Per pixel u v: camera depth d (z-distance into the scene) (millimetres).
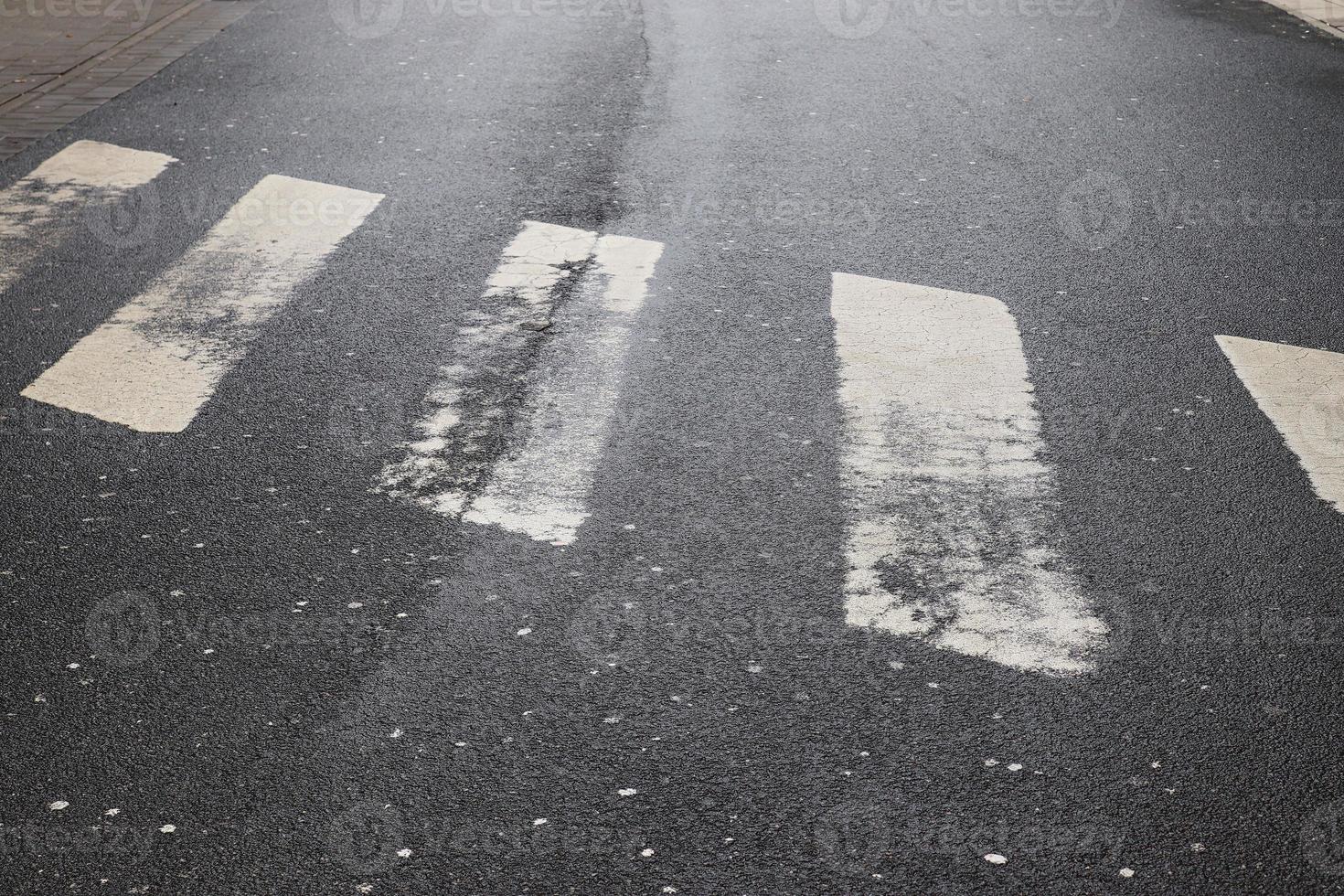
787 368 6254
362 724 4035
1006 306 6879
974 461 5438
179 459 5480
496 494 5246
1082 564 4758
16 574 4738
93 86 10867
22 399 5984
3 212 8211
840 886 3457
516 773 3846
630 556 4848
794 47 12031
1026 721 4004
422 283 7234
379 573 4754
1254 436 5578
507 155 9242
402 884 3471
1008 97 10422
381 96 10586
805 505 5152
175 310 6902
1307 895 3400
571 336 6602
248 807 3729
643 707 4098
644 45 12180
